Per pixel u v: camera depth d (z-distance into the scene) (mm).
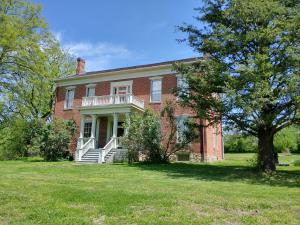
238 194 8297
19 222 5375
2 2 26625
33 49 27828
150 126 19828
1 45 25516
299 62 12203
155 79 25047
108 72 27281
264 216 5848
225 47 14375
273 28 13008
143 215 5770
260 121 13719
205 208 6371
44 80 29594
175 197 7422
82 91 29094
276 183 11328
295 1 13898
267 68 12383
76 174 13273
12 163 20125
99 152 22062
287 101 13586
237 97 12391
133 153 20031
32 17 28094
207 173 14266
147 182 10711
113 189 8734
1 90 27734
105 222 5359
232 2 13727
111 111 23812
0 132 30141
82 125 25047
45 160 23891
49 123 25188
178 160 22531
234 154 37438
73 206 6488
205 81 14141
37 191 8188
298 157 30547
